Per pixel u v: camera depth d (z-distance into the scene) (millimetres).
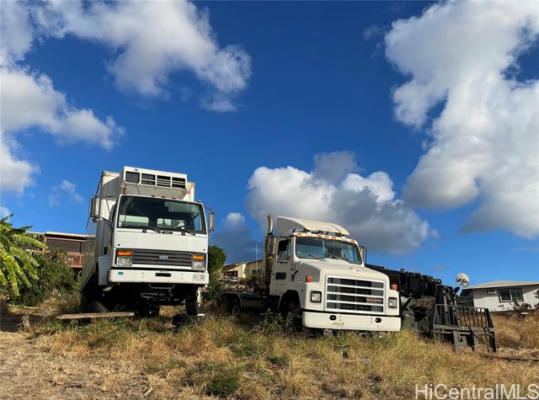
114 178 11305
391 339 9586
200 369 6586
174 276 9688
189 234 10055
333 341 9336
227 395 5633
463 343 11227
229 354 7883
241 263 33375
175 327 9820
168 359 7258
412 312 12000
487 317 11539
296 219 12016
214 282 15625
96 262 10734
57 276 18531
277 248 12008
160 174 10906
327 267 10164
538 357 10359
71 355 7555
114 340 8164
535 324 14859
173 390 5738
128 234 9531
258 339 8797
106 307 10539
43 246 14289
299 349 8500
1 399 5172
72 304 14422
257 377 6547
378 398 5922
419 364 7773
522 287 34656
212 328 9570
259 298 12320
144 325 9672
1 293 16000
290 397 5773
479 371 7527
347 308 9953
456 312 11688
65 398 5285
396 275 12953
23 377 6152
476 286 36531
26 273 16469
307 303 9750
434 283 12039
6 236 13414
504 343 12641
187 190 11180
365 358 8273
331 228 11953
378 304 10195
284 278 11352
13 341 9000
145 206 9977
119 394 5500
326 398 5848
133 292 10523
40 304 17453
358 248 12094
